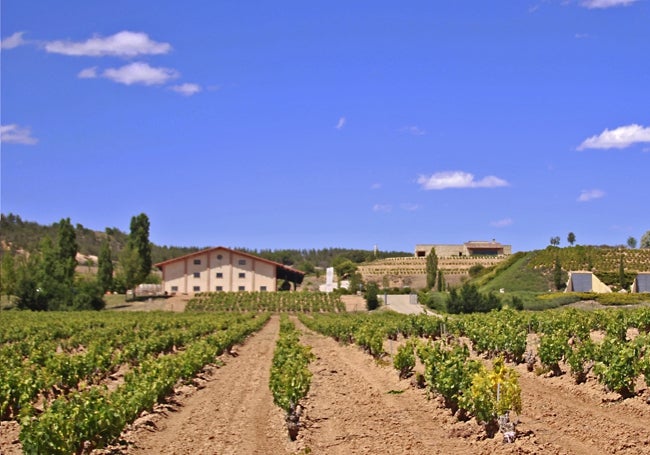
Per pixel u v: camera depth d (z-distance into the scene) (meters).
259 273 103.06
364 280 128.38
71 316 67.56
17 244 174.38
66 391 26.88
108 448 17.67
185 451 17.41
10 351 34.56
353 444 17.41
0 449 17.83
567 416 18.50
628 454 14.68
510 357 29.00
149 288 114.31
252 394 26.11
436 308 76.81
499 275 99.19
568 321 33.25
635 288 76.50
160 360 26.19
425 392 23.56
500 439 16.34
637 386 21.33
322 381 28.98
